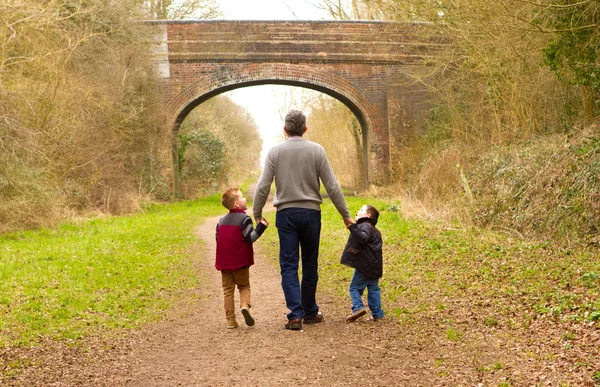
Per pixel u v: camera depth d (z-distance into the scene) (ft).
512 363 16.21
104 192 74.33
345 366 16.63
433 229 44.37
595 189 37.37
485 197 50.78
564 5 39.68
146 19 94.27
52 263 35.40
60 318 23.16
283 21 94.63
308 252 21.39
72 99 66.08
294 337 19.89
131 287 29.63
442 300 24.68
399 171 92.84
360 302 21.86
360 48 95.71
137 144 88.58
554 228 38.55
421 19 63.36
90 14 73.92
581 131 46.88
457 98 81.76
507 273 28.12
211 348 19.13
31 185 54.85
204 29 93.66
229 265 21.20
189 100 94.22
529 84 59.16
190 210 80.53
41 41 60.64
